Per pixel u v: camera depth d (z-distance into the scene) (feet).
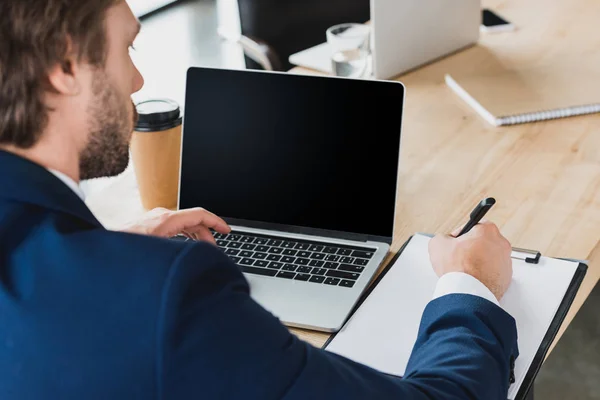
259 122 4.19
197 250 2.09
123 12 2.43
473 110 5.48
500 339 2.91
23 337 2.01
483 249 3.39
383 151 4.02
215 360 1.99
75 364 1.97
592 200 4.36
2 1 2.12
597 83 5.59
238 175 4.23
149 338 1.95
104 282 2.02
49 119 2.28
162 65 13.64
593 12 6.89
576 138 5.03
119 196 4.75
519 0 7.28
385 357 3.26
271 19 7.77
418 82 5.91
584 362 7.26
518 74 5.82
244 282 2.23
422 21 5.91
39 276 2.05
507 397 2.94
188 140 4.28
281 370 2.09
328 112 4.09
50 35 2.19
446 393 2.59
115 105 2.45
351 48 5.86
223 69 4.21
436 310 3.04
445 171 4.77
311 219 4.11
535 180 4.59
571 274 3.60
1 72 2.18
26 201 2.16
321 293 3.66
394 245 4.08
